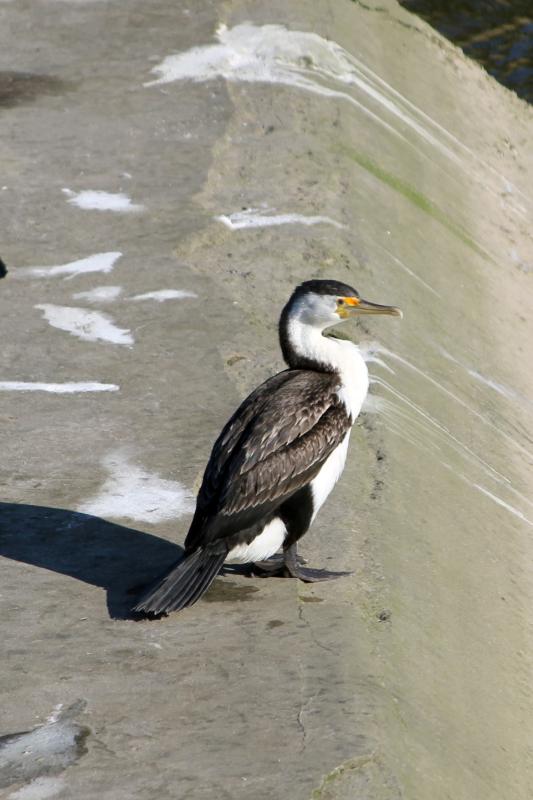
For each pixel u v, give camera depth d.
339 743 8.28
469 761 9.26
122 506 11.39
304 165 19.91
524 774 9.84
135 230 17.44
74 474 11.90
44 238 17.19
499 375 17.98
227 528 9.65
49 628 9.52
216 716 8.55
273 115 21.55
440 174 23.86
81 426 12.76
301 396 10.11
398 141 23.33
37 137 20.42
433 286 18.95
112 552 10.65
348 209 18.69
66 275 16.22
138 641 9.39
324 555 10.85
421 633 10.38
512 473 15.36
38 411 13.05
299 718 8.55
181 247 16.92
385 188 20.83
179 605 9.36
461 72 29.84
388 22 29.00
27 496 11.51
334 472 10.27
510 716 10.41
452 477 13.81
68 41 24.38
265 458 9.75
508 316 20.53
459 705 9.92
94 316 15.16
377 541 11.20
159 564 10.46
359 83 24.06
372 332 15.60
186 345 14.50
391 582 10.67
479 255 22.05
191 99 21.89
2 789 7.80
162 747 8.22
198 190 18.69
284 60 23.47
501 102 30.27
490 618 11.62
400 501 12.22
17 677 8.91
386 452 12.94
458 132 26.89
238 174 19.41
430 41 29.92
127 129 20.77
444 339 17.48
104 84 22.52
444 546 12.16
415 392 15.11
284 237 17.44
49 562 10.48
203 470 11.97
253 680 8.95
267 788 7.82
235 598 10.08
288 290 16.17
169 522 11.16
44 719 8.48
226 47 23.81
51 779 7.89
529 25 35.41
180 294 15.73
